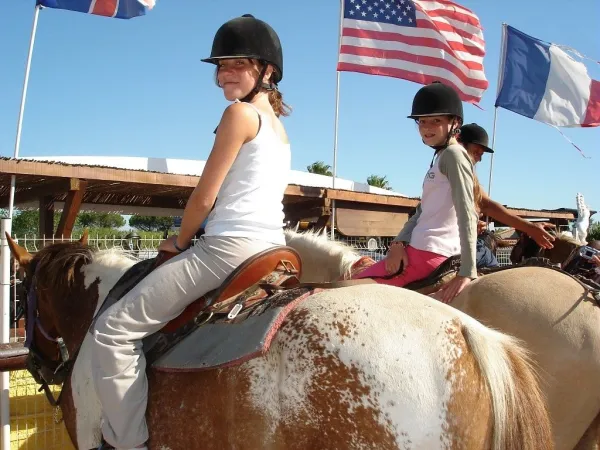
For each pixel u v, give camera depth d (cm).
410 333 192
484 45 890
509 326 299
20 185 656
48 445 402
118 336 215
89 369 244
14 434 388
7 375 358
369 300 205
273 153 229
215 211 227
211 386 205
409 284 321
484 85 883
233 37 234
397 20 864
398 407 182
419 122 328
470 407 186
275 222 231
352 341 191
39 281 296
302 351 194
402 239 334
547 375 287
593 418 287
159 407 219
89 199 774
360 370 187
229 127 217
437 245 315
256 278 226
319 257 374
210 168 216
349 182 1134
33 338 301
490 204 425
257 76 240
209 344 214
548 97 917
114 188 666
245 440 196
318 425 188
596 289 298
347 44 857
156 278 218
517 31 934
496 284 316
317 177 1129
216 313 221
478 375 192
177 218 903
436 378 184
